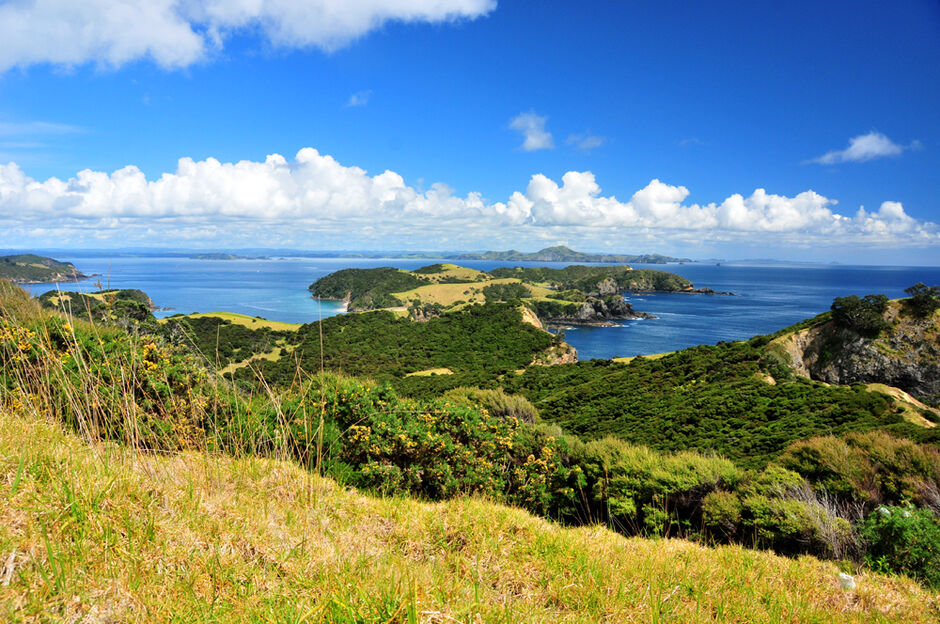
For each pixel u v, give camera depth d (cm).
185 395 458
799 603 353
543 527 437
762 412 2567
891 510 588
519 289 19862
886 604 396
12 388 398
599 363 6206
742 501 787
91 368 391
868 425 1959
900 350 5662
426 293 18650
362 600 208
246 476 380
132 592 188
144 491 277
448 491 618
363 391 621
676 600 307
